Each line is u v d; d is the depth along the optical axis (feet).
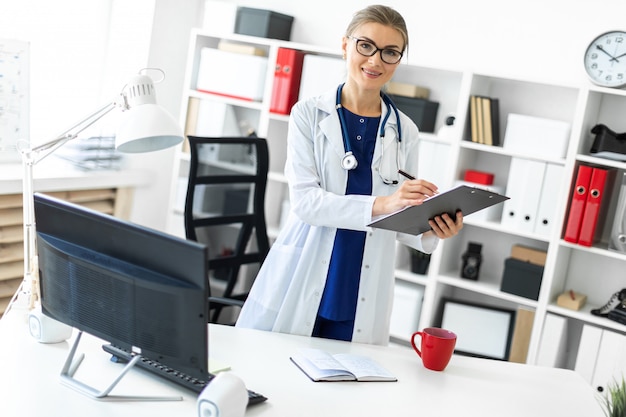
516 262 11.68
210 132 13.92
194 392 5.66
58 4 13.47
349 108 7.80
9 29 12.89
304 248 7.56
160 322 5.31
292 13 14.06
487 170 12.73
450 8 12.69
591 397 6.83
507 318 12.15
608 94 11.78
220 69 13.83
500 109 12.53
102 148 13.41
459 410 6.05
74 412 5.16
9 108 12.00
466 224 12.96
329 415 5.58
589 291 12.16
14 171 11.66
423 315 12.27
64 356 6.08
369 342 7.74
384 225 6.80
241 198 13.94
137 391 5.59
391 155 7.82
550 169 11.43
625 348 11.02
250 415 5.40
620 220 11.05
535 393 6.71
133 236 5.34
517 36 12.24
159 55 14.21
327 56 13.73
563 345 11.76
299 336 7.27
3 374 5.58
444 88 12.91
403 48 7.43
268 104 13.33
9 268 11.80
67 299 5.79
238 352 6.56
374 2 13.29
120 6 14.16
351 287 7.61
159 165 14.55
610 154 11.12
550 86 12.11
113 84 14.28
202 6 14.82
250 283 13.82
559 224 11.32
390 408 5.88
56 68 13.67
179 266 5.16
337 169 7.64
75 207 5.63
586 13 11.73
